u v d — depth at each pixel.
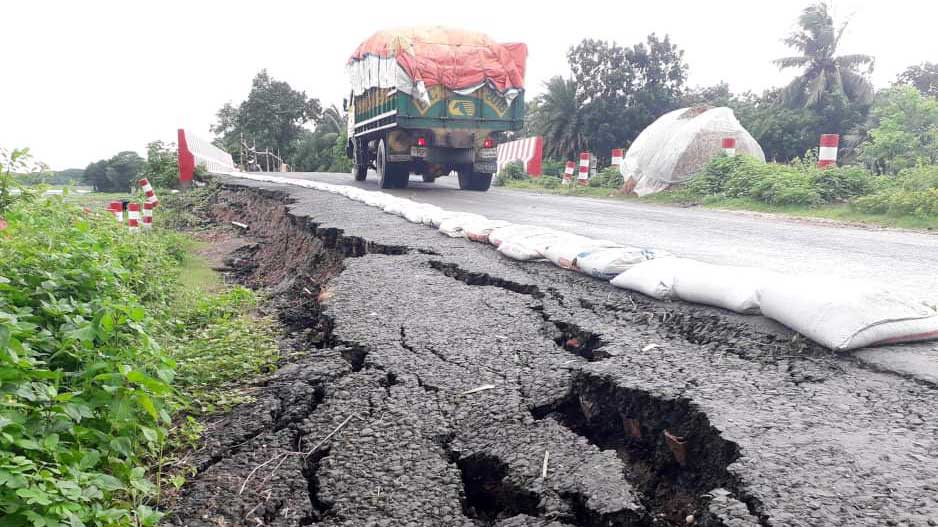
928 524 2.42
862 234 9.69
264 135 56.19
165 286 8.31
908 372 3.72
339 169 41.78
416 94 16.53
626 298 5.52
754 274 5.03
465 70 16.80
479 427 3.58
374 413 3.79
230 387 4.72
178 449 3.74
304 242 11.01
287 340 6.22
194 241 15.93
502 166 25.53
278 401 4.14
